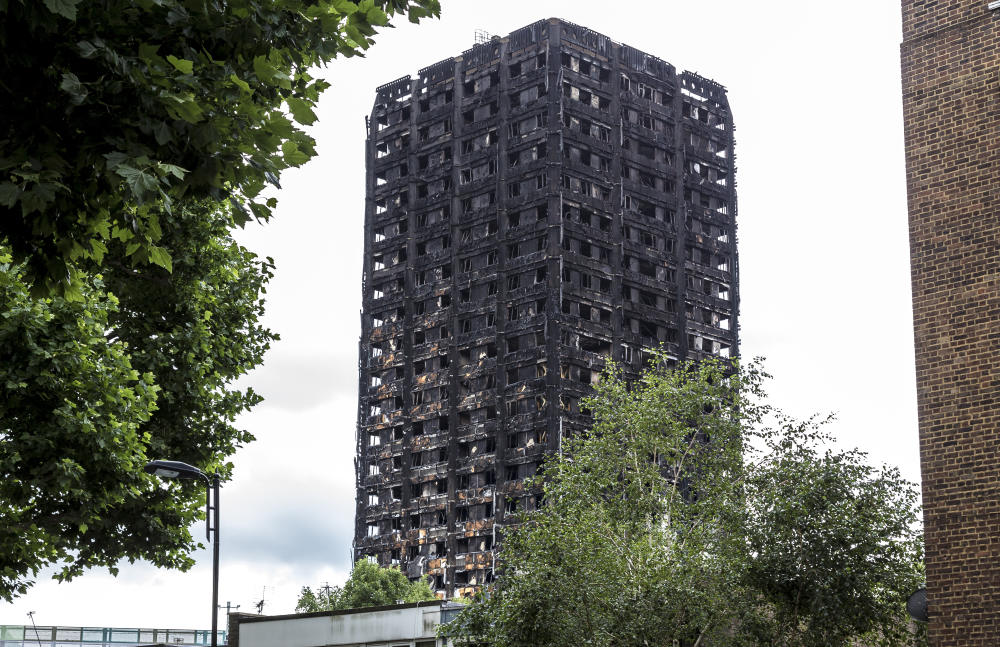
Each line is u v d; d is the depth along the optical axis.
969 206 20.14
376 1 10.78
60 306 23.55
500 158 143.00
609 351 138.38
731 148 153.88
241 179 9.16
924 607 24.97
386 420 147.50
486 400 138.25
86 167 8.72
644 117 146.62
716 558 35.44
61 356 23.20
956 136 20.47
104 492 25.08
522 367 136.62
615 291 139.12
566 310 136.62
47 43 8.42
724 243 150.62
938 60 20.91
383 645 47.78
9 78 8.41
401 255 150.88
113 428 24.02
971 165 20.23
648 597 34.88
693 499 39.91
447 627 36.84
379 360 149.75
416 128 153.00
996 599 18.75
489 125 145.25
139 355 28.64
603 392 42.34
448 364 143.12
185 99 8.45
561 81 141.25
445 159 150.12
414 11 11.01
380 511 145.12
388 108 156.75
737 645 35.44
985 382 19.47
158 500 29.44
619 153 142.88
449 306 145.38
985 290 19.73
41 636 118.25
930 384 20.02
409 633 47.12
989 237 19.83
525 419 134.62
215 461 31.62
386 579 120.12
